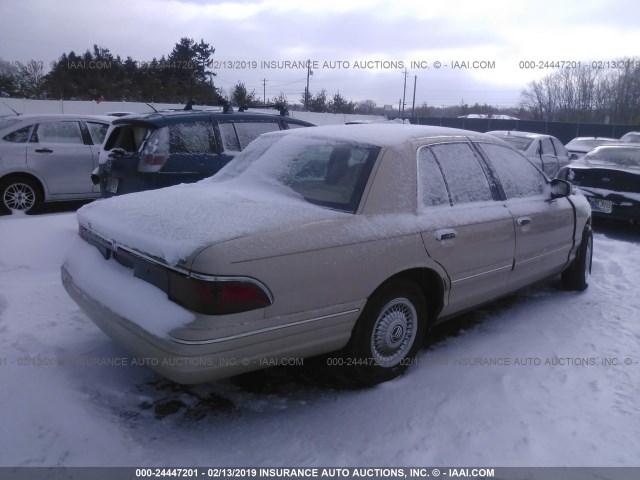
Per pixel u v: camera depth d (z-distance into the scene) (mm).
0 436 2918
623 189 8656
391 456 3031
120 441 3039
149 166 6340
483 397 3635
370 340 3586
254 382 3807
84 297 3504
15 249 5891
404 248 3613
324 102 48312
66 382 3512
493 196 4504
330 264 3244
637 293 5816
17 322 4414
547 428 3307
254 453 3041
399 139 3996
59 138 9117
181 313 2881
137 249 3168
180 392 3623
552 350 4375
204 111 7039
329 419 3385
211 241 2928
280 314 3062
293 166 4035
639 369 4070
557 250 5195
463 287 4141
